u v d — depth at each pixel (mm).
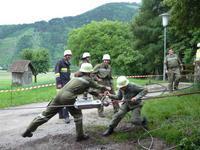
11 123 11633
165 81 20469
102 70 11062
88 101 9141
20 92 22641
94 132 9664
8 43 154125
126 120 10508
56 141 9109
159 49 37156
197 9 14977
